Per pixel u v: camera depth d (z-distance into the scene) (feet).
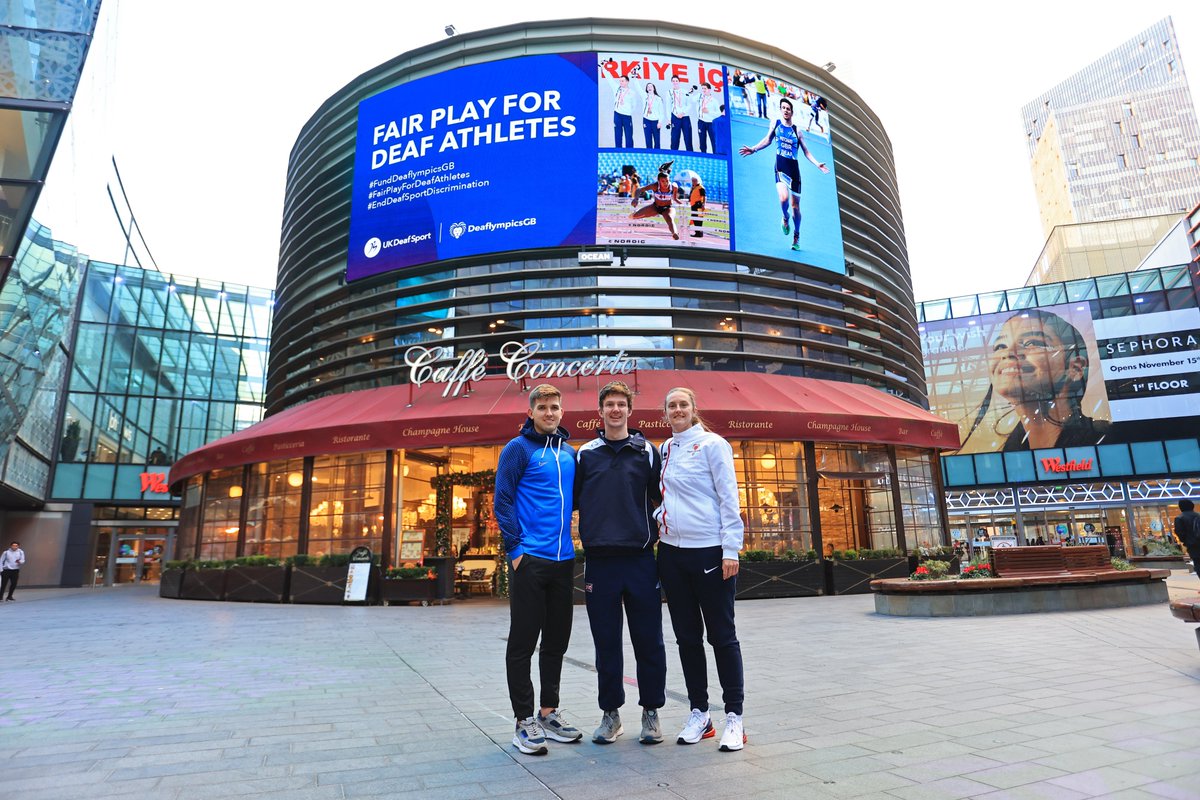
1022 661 19.76
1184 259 128.88
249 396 113.60
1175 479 113.29
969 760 10.32
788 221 64.23
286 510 57.57
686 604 12.33
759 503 53.72
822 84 73.46
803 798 8.84
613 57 63.77
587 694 17.01
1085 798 8.51
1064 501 118.93
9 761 11.30
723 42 69.05
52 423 97.14
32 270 49.29
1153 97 407.23
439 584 49.42
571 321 59.31
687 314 60.49
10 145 41.29
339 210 69.51
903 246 84.43
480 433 48.37
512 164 61.57
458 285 60.75
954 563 55.26
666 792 9.21
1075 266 159.33
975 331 132.16
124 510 102.17
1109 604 34.04
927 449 63.93
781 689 16.72
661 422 48.16
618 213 60.13
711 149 63.21
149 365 107.65
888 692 16.05
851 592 51.80
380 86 71.15
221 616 41.50
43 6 42.29
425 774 10.34
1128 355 120.67
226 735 13.01
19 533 94.68
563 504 12.66
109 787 9.87
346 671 20.83
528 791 9.43
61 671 21.17
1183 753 10.31
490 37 68.13
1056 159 426.92
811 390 58.18
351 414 54.90
